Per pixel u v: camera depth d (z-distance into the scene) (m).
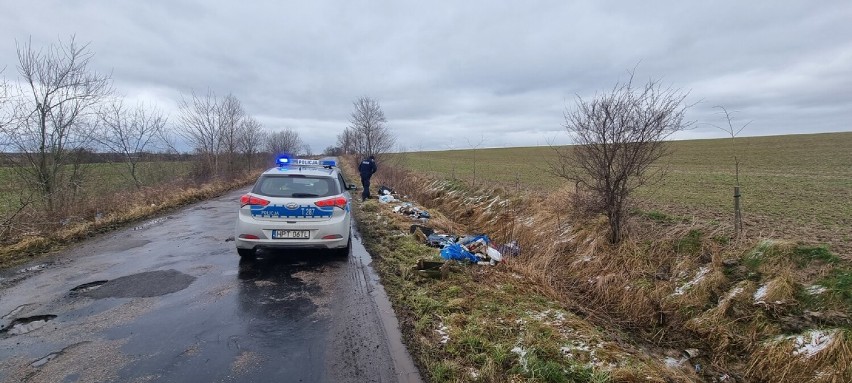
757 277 4.86
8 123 8.43
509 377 3.28
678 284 5.29
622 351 3.86
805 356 3.67
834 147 35.28
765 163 26.38
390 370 3.38
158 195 13.22
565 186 9.96
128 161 14.84
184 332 3.94
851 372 3.38
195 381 3.09
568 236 7.47
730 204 10.09
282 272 5.99
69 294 4.96
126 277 5.65
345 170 34.03
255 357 3.49
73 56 10.14
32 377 3.10
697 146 47.06
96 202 10.24
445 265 5.80
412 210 11.51
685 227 6.43
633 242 6.32
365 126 25.33
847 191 12.58
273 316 4.38
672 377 3.63
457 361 3.53
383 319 4.40
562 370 3.38
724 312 4.59
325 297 5.00
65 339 3.75
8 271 5.93
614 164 6.50
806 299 4.25
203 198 15.90
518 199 10.49
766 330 4.15
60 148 10.02
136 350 3.56
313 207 6.32
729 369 4.02
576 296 5.83
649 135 6.07
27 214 7.99
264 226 6.19
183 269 6.06
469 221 11.20
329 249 6.85
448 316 4.40
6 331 3.92
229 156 23.84
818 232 6.41
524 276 6.11
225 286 5.32
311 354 3.58
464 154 62.62
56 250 7.22
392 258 6.74
